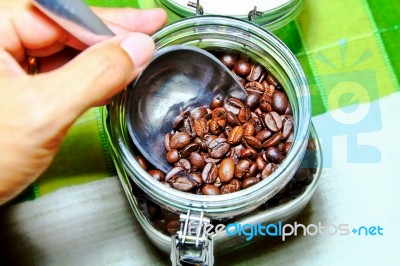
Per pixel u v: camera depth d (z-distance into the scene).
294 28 0.31
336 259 0.27
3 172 0.21
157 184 0.20
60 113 0.19
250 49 0.24
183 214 0.21
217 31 0.23
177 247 0.22
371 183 0.28
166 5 0.28
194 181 0.22
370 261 0.27
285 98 0.23
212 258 0.22
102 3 0.30
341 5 0.31
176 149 0.23
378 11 0.31
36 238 0.28
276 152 0.22
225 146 0.23
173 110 0.24
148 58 0.20
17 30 0.23
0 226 0.28
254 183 0.22
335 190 0.28
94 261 0.27
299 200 0.24
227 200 0.20
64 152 0.29
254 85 0.24
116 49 0.19
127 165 0.21
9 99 0.19
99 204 0.28
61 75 0.19
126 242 0.28
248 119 0.24
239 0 0.27
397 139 0.29
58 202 0.28
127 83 0.21
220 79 0.23
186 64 0.23
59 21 0.20
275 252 0.27
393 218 0.28
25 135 0.19
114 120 0.22
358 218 0.28
